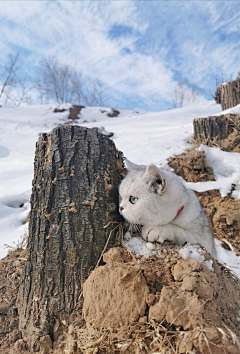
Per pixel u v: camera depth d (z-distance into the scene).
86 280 0.44
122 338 0.38
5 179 1.20
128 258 0.46
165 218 0.50
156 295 0.40
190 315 0.37
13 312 0.48
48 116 3.64
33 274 0.47
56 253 0.46
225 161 1.03
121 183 0.53
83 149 0.52
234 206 0.85
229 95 1.58
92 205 0.48
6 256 0.64
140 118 3.27
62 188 0.49
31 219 0.50
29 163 1.55
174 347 0.36
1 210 0.89
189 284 0.40
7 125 3.10
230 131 1.16
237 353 0.34
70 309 0.44
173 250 0.48
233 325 0.40
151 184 0.49
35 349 0.42
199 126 1.20
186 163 1.03
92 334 0.39
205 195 0.93
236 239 0.81
